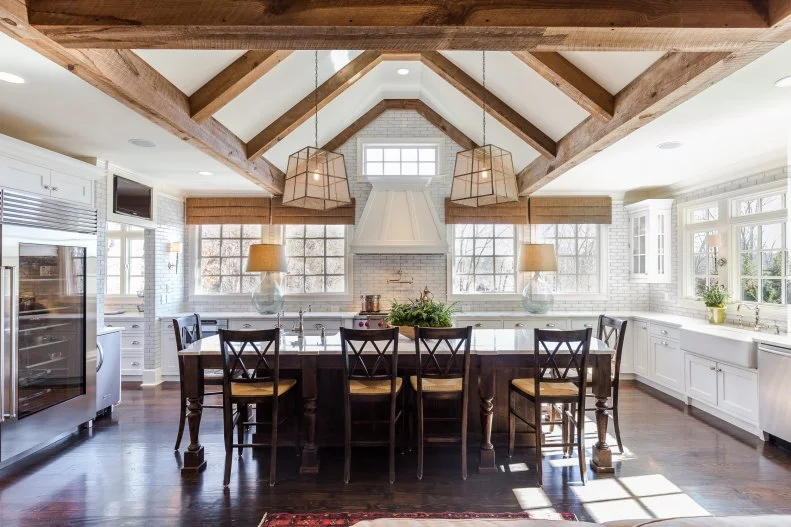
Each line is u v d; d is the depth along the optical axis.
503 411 3.50
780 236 4.14
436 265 6.11
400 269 6.12
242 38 2.01
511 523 1.24
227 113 3.81
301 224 6.11
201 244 6.27
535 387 2.91
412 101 6.07
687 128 3.42
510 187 3.38
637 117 2.99
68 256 3.58
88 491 2.75
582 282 6.29
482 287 6.25
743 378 3.70
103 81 2.44
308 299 6.11
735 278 4.66
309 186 3.28
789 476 2.93
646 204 5.62
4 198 2.96
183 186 5.64
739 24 1.90
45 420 3.31
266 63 3.28
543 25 1.92
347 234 6.18
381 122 6.12
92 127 3.39
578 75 3.25
